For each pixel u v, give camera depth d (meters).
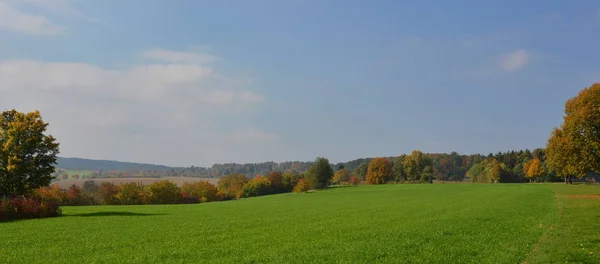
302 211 57.38
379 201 77.75
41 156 53.19
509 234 28.47
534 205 51.75
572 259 20.19
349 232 32.19
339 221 41.16
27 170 51.28
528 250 22.72
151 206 79.00
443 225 34.56
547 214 40.12
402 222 38.25
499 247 23.83
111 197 109.38
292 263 20.88
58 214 51.38
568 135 64.75
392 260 21.03
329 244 26.52
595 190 84.69
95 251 25.27
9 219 45.62
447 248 23.88
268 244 27.25
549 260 20.14
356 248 24.61
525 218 37.69
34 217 48.28
